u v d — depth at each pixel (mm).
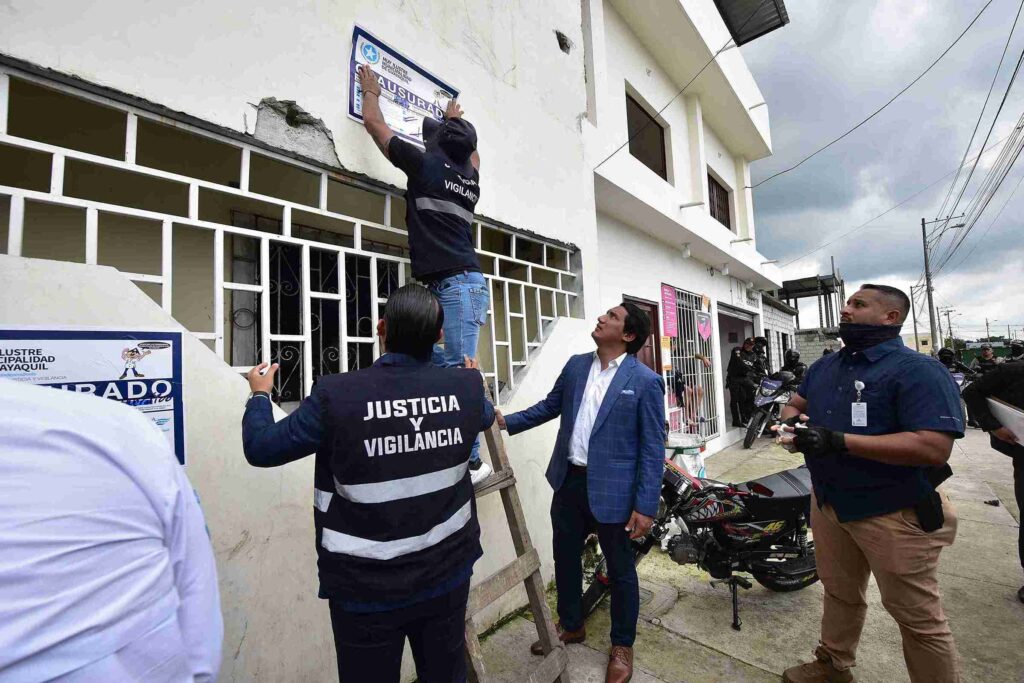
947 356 9570
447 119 2184
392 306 1435
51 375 1321
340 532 1232
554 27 3701
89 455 630
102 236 2188
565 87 3766
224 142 1781
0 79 1304
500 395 2895
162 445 743
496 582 1890
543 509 3111
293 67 1965
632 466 2275
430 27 2609
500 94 3066
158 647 635
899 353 1910
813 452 1874
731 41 6957
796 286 18047
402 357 1427
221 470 1661
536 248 3607
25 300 1309
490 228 2945
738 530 2742
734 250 7781
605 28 5449
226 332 2516
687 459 4016
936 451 1717
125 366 1461
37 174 2014
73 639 562
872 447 1793
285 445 1228
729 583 2770
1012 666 2305
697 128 7309
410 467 1286
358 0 2238
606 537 2299
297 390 2756
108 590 598
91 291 1419
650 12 5766
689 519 2799
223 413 1677
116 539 621
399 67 2414
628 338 2402
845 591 2092
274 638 1769
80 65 1421
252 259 2645
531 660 2379
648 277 6184
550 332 3320
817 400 2146
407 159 2002
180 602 705
